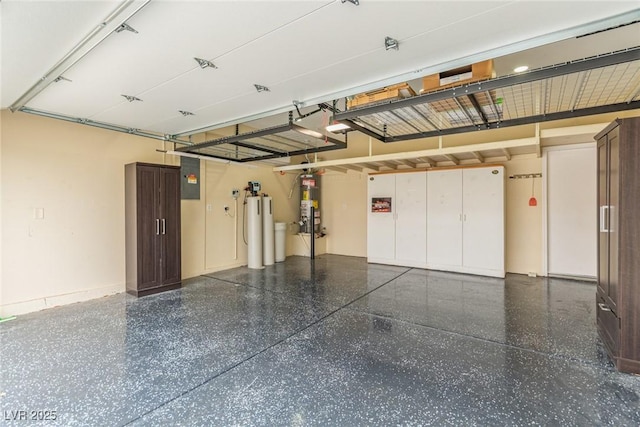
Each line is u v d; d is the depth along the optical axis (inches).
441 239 249.0
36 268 157.6
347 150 310.8
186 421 75.3
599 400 82.3
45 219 160.6
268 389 88.6
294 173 329.4
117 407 80.7
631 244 94.7
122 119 165.9
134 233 181.9
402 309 157.9
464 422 74.4
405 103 127.0
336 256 320.2
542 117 158.6
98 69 106.6
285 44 91.8
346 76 114.4
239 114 158.2
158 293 187.9
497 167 225.9
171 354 109.8
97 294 179.5
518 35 87.4
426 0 71.9
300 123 239.9
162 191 191.9
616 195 98.5
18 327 135.1
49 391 87.7
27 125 154.7
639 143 93.6
